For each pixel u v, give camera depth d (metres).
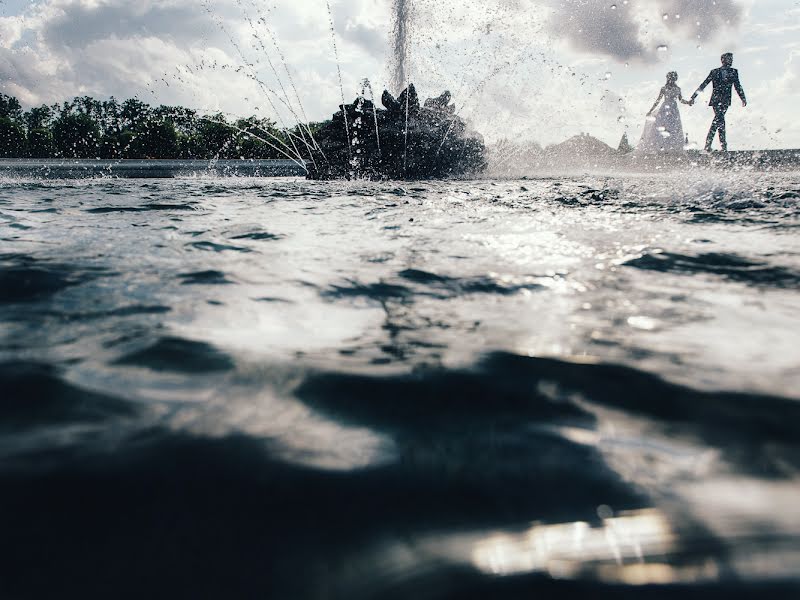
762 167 9.84
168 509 0.57
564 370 0.97
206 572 0.48
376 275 1.74
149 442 0.70
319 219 3.24
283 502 0.58
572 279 1.70
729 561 0.49
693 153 11.16
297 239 2.47
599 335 1.17
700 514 0.55
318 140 9.61
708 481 0.62
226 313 1.32
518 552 0.51
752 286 1.62
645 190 5.06
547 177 8.23
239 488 0.60
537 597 0.45
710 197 4.30
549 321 1.28
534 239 2.46
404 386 0.89
